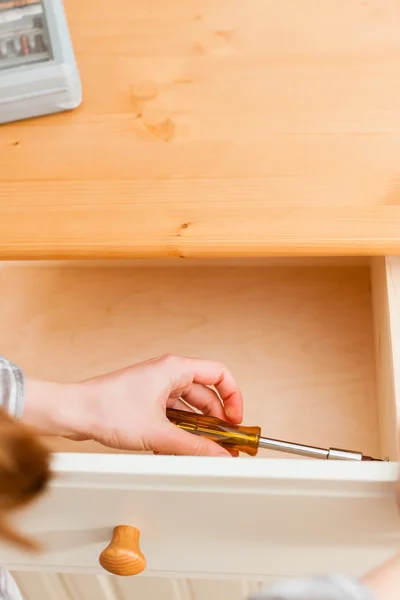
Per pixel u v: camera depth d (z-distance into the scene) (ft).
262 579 1.77
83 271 2.45
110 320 2.33
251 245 1.62
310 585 1.00
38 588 2.03
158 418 1.70
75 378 2.25
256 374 2.16
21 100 1.83
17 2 1.91
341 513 1.35
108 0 2.14
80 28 2.08
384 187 1.65
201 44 2.00
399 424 1.52
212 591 1.90
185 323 2.29
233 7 2.07
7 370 1.62
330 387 2.11
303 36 1.97
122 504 1.42
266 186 1.69
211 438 1.75
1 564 1.79
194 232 1.64
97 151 1.82
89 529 1.57
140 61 1.99
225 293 2.33
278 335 2.23
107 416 1.70
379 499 1.28
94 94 1.93
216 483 1.29
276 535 1.50
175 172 1.75
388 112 1.78
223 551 1.62
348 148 1.73
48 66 1.79
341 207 1.63
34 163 1.82
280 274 2.35
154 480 1.31
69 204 1.73
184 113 1.86
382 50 1.90
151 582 1.89
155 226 1.66
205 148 1.78
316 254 1.61
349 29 1.96
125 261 2.39
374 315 2.12
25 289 2.44
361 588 0.99
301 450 1.67
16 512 1.33
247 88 1.88
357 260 2.28
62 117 1.90
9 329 2.36
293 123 1.79
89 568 1.81
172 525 1.52
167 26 2.05
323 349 2.18
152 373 1.73
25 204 1.75
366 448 2.01
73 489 1.36
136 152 1.80
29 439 1.11
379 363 1.94
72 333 2.33
